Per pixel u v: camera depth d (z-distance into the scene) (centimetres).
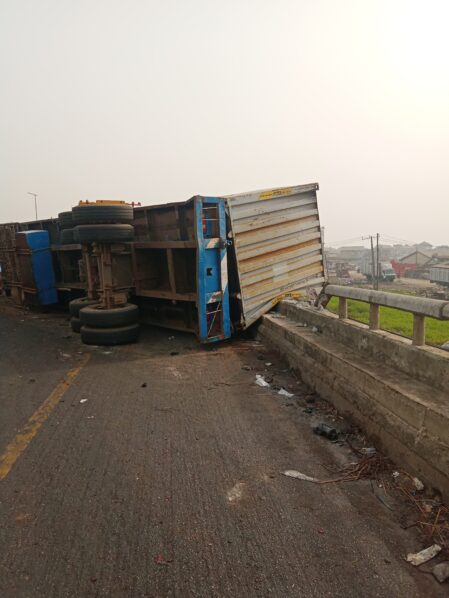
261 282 980
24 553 288
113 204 969
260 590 254
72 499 351
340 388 518
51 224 1522
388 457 405
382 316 947
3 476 389
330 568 270
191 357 837
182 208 991
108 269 986
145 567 273
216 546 292
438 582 258
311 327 764
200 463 409
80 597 250
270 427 493
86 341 966
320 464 405
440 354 399
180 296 954
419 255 9069
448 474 319
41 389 644
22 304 1575
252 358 822
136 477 384
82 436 473
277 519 321
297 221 1044
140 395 612
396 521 316
